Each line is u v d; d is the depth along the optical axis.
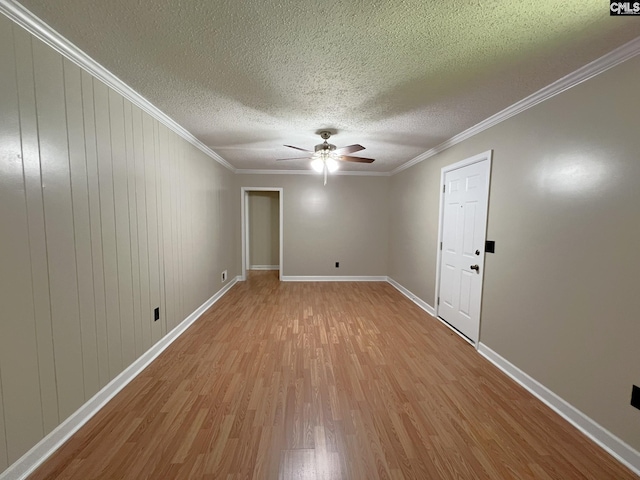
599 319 1.55
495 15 1.25
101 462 1.38
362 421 1.68
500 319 2.34
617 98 1.46
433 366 2.33
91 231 1.70
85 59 1.59
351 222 5.47
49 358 1.42
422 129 2.82
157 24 1.33
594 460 1.43
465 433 1.60
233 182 5.16
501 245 2.34
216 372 2.21
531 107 2.04
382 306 3.94
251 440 1.53
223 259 4.54
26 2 1.19
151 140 2.37
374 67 1.69
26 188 1.30
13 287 1.25
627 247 1.42
